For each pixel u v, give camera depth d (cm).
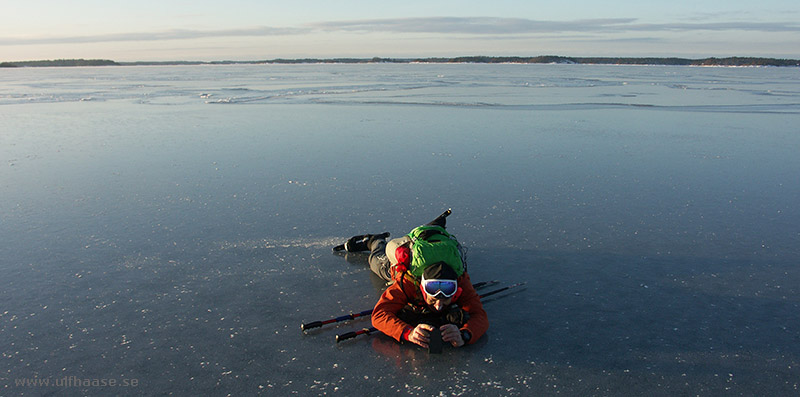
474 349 332
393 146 1081
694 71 8406
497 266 461
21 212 616
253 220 587
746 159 954
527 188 730
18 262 467
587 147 1076
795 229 557
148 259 475
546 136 1230
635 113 1750
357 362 318
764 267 456
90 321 364
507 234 542
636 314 374
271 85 3653
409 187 734
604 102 2172
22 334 347
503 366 313
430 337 318
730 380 297
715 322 362
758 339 340
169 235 538
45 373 305
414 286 349
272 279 435
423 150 1034
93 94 2736
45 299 397
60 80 4909
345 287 421
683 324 359
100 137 1214
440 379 301
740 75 6312
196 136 1227
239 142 1137
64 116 1652
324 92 2814
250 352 328
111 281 429
